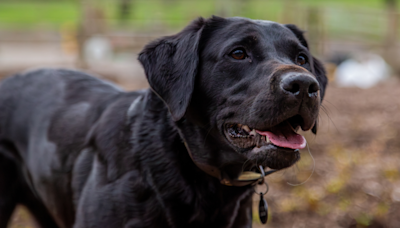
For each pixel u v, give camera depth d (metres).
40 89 3.35
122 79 10.88
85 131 2.84
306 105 2.11
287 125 2.31
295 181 4.94
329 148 5.89
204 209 2.49
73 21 24.45
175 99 2.43
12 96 3.42
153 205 2.41
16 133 3.28
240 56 2.41
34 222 3.43
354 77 11.38
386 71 11.98
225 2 14.61
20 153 3.26
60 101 3.18
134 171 2.45
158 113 2.57
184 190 2.45
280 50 2.46
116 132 2.59
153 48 2.64
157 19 15.49
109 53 12.90
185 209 2.45
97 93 3.16
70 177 2.79
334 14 16.66
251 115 2.24
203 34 2.55
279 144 2.19
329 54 13.78
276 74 2.16
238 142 2.36
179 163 2.47
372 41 14.39
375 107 7.95
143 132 2.52
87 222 2.49
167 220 2.43
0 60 12.97
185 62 2.48
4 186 3.26
